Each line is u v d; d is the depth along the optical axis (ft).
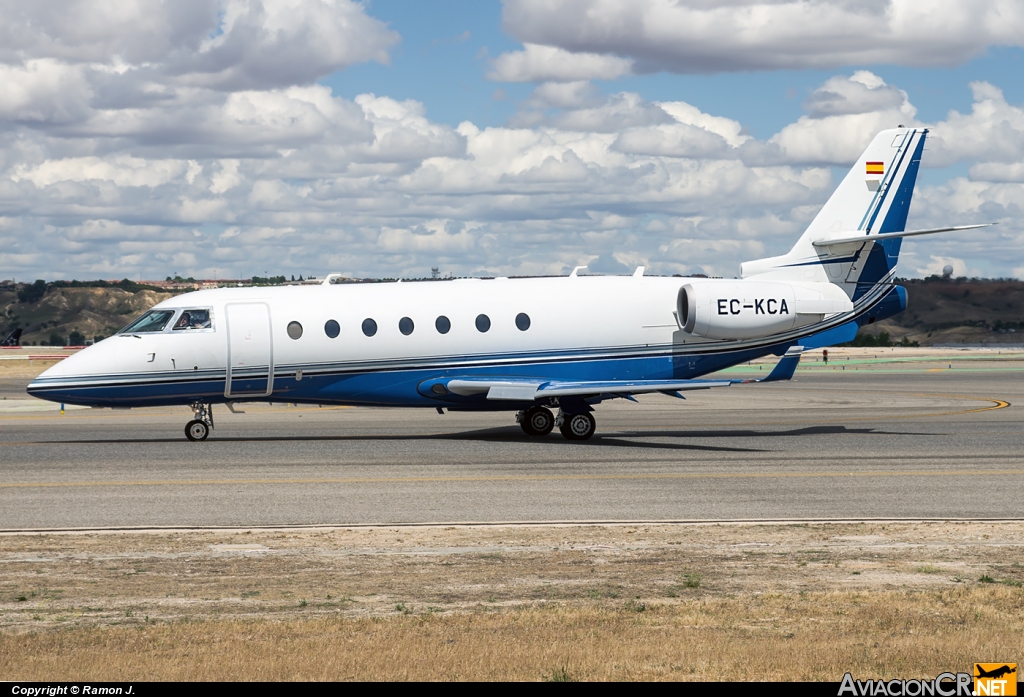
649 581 48.80
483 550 55.47
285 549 55.67
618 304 117.80
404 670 34.63
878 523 63.26
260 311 108.78
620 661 35.65
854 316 124.47
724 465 90.89
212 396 108.47
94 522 63.41
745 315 117.80
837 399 192.65
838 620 41.52
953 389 225.15
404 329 111.24
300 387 109.91
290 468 88.02
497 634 39.04
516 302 115.14
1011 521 64.08
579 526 62.23
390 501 71.26
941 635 39.04
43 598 45.50
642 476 83.66
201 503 70.18
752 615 42.29
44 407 177.88
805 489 77.00
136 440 113.29
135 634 39.32
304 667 34.99
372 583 48.32
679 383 110.22
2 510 67.36
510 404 115.55
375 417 149.69
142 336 106.42
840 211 124.16
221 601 45.06
